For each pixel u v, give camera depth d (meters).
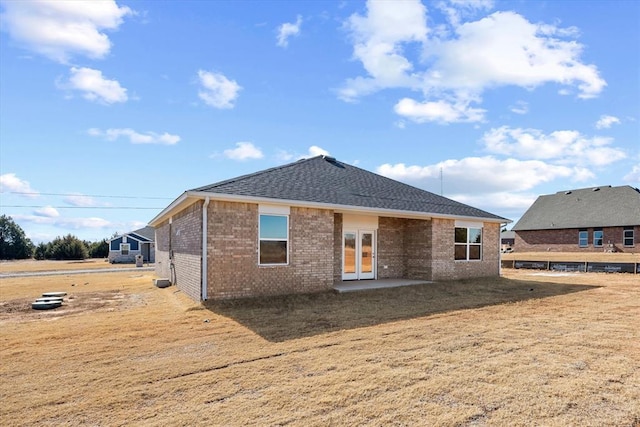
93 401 4.52
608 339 7.08
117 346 6.85
